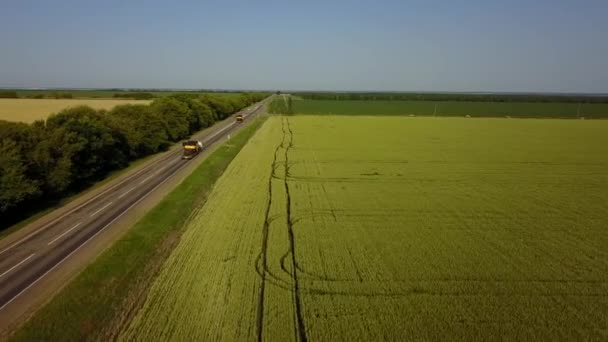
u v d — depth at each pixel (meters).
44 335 14.52
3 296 17.41
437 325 14.91
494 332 14.54
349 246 22.20
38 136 32.31
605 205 30.28
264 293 17.17
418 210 28.78
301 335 14.34
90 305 16.39
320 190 34.06
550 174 40.91
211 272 19.08
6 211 26.59
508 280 18.44
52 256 21.38
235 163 45.91
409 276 18.70
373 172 41.16
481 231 24.70
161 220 26.45
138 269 19.56
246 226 25.36
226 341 13.93
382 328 14.70
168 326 14.77
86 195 33.41
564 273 19.16
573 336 14.35
